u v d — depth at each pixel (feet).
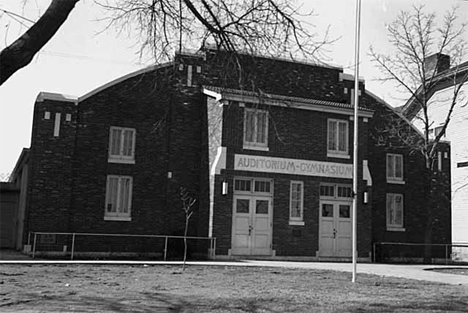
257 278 52.34
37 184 77.51
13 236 101.45
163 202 84.12
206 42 33.68
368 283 50.47
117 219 81.61
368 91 98.27
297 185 83.82
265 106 35.86
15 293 38.29
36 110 81.92
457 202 114.52
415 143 96.63
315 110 85.56
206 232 80.07
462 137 113.70
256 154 81.41
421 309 35.58
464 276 64.03
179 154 85.51
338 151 86.69
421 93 95.04
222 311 32.63
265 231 81.15
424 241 98.58
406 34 89.40
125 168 82.89
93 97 82.17
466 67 100.27
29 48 21.76
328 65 38.60
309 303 36.45
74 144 80.12
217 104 82.28
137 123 84.23
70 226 79.05
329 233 84.64
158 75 36.88
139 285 44.57
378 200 96.43
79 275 51.62
